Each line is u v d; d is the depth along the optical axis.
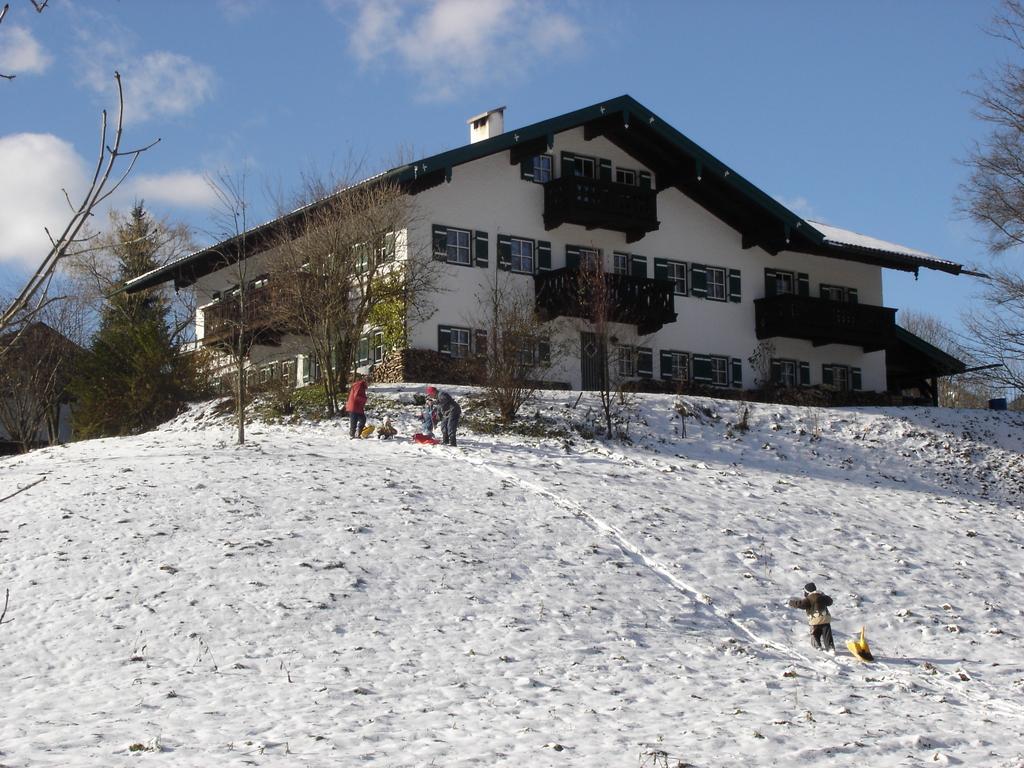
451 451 27.39
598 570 19.23
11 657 14.44
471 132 42.59
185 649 14.80
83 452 29.36
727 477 27.56
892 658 16.70
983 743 11.76
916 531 24.44
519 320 33.19
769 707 13.00
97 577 17.34
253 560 18.17
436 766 9.99
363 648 15.02
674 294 42.75
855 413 35.03
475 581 18.11
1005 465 32.41
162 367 37.69
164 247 43.50
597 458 28.19
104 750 10.27
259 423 32.56
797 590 19.66
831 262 47.31
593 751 10.69
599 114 40.03
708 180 42.94
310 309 33.50
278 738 10.88
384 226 34.66
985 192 37.44
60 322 41.19
